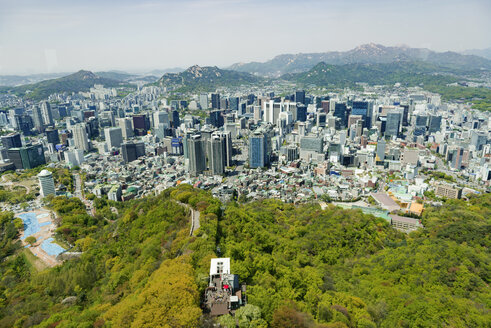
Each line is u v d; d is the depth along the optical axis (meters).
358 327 183.50
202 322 143.38
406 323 190.50
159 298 154.62
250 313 149.00
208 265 189.75
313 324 165.38
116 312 174.75
